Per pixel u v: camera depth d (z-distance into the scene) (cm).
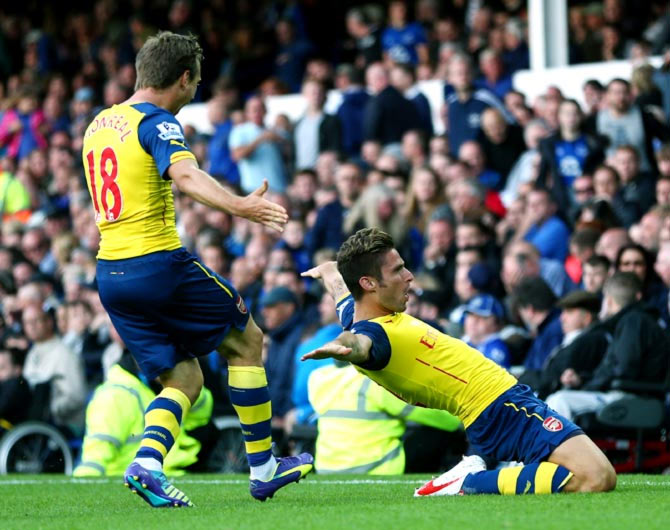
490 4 4803
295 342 3272
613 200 3425
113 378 2881
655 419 2612
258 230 3869
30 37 5950
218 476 2636
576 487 1666
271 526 1380
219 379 3036
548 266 3291
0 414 3431
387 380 1711
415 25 4775
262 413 1748
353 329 1675
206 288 1692
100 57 5794
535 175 3750
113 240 1678
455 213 3616
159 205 1667
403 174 3959
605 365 2678
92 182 1697
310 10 5141
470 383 1714
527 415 1697
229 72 5175
